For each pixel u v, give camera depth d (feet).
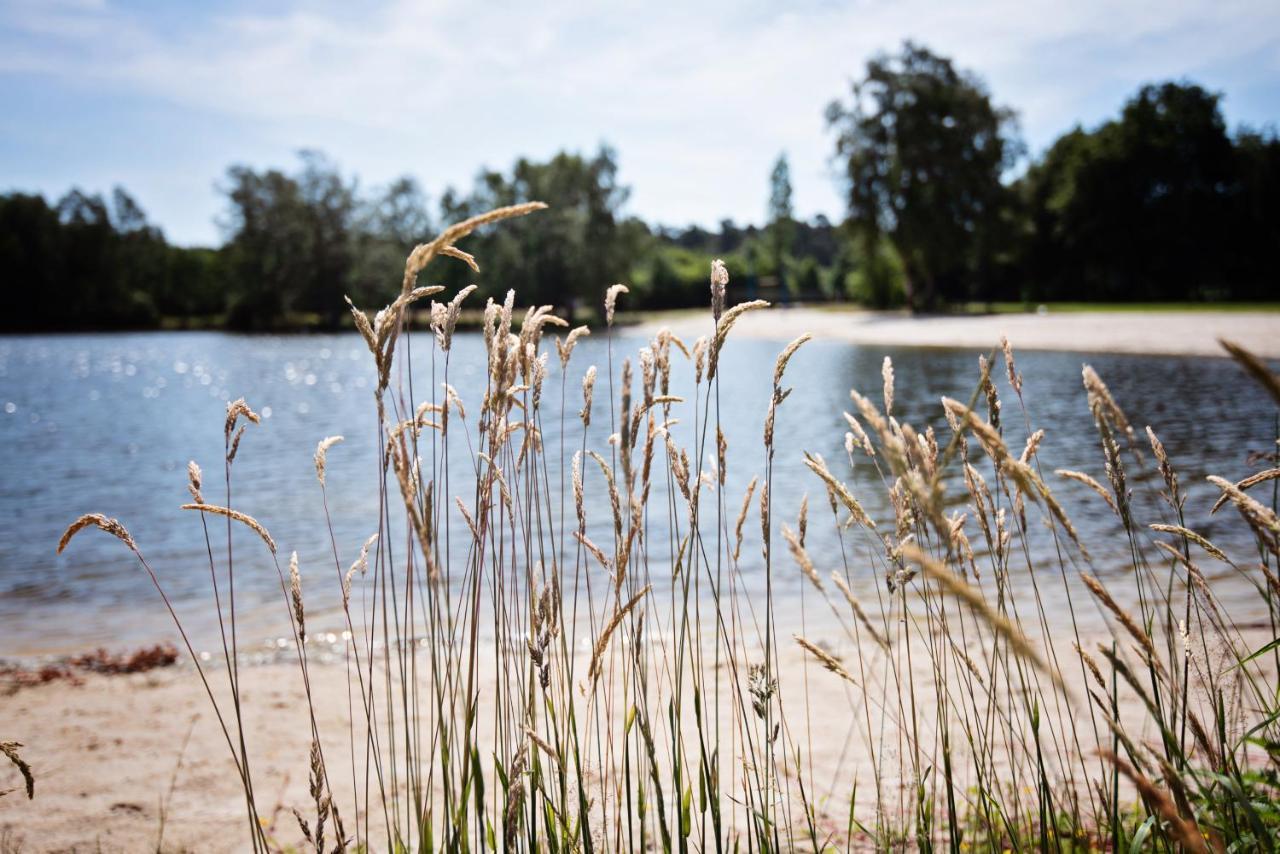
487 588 20.95
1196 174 194.49
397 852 6.45
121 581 29.19
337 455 59.31
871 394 76.54
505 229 216.33
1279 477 6.17
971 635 17.98
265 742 15.71
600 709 13.66
